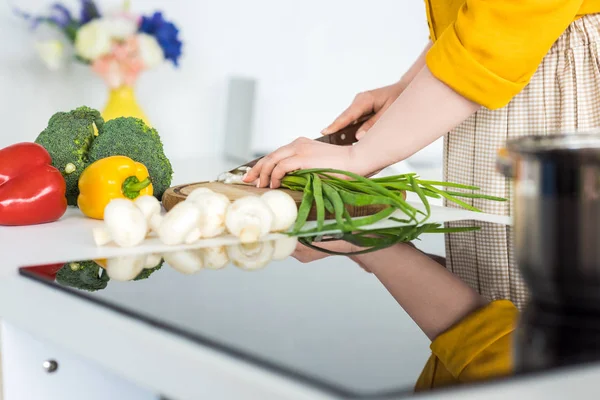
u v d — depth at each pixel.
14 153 1.04
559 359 0.39
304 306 0.52
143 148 1.16
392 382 0.36
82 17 2.01
